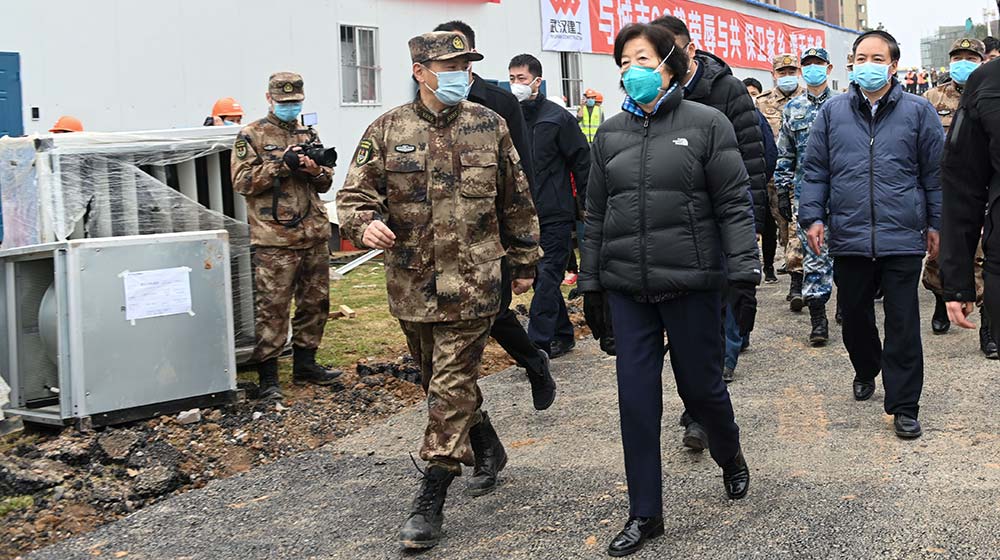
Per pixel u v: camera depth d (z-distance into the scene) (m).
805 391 5.80
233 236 6.32
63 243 4.98
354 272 11.55
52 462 4.58
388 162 3.84
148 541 3.97
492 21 16.33
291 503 4.36
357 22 13.75
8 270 5.37
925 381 5.91
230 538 3.98
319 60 13.21
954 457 4.49
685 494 4.20
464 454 3.84
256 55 12.38
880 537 3.62
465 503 4.24
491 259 3.87
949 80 8.45
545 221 6.34
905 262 4.86
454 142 3.85
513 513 4.09
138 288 5.20
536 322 6.43
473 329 3.87
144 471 4.61
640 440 3.69
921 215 4.88
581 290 3.99
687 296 3.75
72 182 5.62
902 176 4.89
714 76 5.41
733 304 3.71
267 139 5.78
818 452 4.67
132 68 10.98
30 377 5.48
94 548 3.91
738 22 26.14
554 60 18.08
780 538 3.66
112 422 5.14
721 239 3.77
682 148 3.70
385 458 4.93
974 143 3.10
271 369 5.88
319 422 5.51
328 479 4.66
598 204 3.94
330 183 6.03
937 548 3.50
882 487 4.15
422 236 3.82
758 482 4.30
